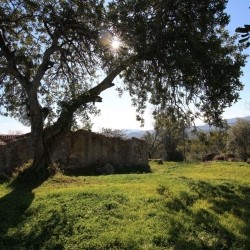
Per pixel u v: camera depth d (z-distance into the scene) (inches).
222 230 469.1
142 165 1290.6
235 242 447.8
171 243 421.1
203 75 727.7
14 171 999.0
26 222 498.6
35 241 446.6
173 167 1240.8
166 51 745.6
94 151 1196.5
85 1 765.3
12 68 814.5
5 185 752.3
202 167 1119.0
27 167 785.6
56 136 808.3
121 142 1264.8
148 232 437.4
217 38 732.0
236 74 717.3
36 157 781.3
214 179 764.6
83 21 799.1
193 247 419.2
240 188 697.6
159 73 775.7
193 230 460.8
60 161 1117.7
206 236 450.3
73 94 869.8
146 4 714.2
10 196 617.3
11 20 829.8
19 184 744.3
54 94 930.1
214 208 554.9
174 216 494.0
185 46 716.0
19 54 884.0
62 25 797.2
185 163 1398.9
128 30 720.3
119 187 628.1
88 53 851.4
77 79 912.9
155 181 695.7
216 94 732.7
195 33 721.6
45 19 800.3
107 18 725.3
